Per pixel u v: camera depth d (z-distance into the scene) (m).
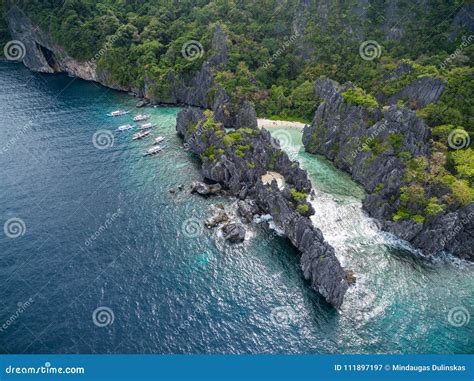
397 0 153.50
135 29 188.12
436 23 146.25
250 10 189.50
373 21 157.50
